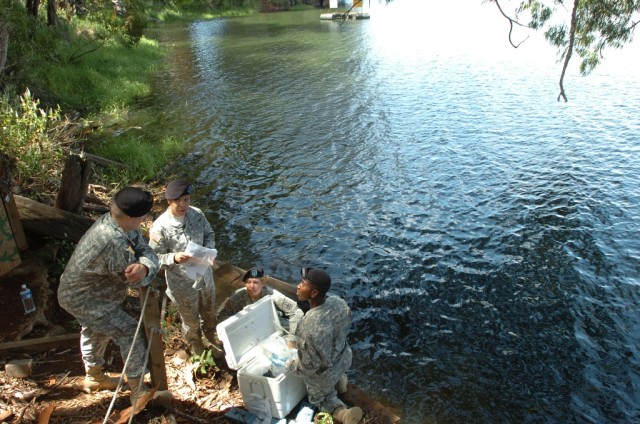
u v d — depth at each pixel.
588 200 11.03
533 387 6.15
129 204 3.53
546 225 10.02
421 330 7.14
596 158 13.33
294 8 60.53
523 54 27.77
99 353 4.29
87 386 4.38
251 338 4.76
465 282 8.25
